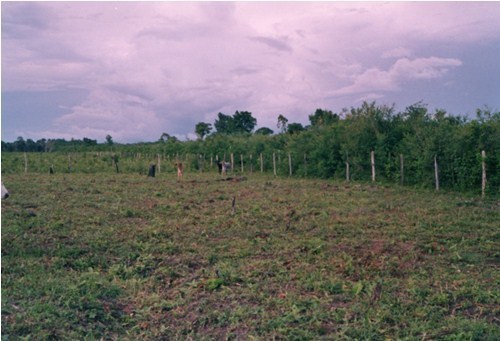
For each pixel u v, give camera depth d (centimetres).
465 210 1506
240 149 3934
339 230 1231
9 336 620
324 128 3055
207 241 1145
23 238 1116
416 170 2273
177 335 674
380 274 888
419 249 1047
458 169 2067
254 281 853
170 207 1600
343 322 691
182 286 848
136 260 991
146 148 5144
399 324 683
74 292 764
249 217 1417
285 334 658
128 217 1435
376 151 2555
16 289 777
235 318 698
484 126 2008
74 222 1314
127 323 714
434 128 2284
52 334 638
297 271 895
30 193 1888
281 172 3262
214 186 2272
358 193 1947
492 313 711
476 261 962
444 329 657
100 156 4291
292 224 1314
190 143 4578
